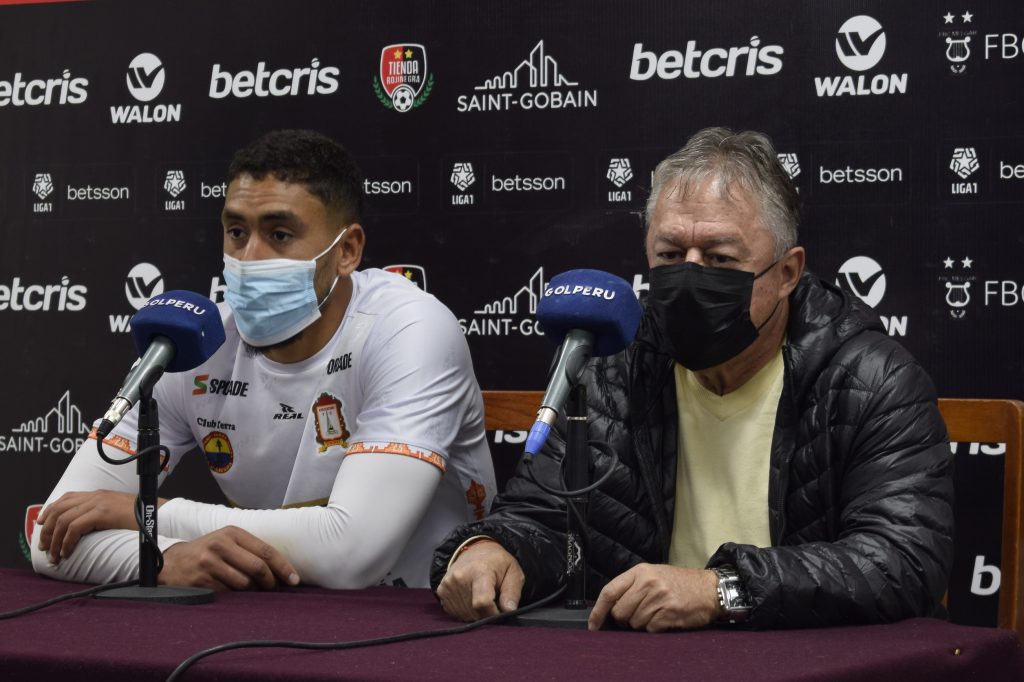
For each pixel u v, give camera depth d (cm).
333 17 331
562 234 317
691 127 308
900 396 190
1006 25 289
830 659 132
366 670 124
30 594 183
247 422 236
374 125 328
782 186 193
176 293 186
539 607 168
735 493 204
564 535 193
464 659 130
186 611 166
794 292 205
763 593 156
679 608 154
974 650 147
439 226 324
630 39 311
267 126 337
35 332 353
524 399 251
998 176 290
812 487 195
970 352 292
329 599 182
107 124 348
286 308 224
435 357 226
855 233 297
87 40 348
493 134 320
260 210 222
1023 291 289
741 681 119
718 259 187
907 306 295
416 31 325
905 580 167
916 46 294
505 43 319
